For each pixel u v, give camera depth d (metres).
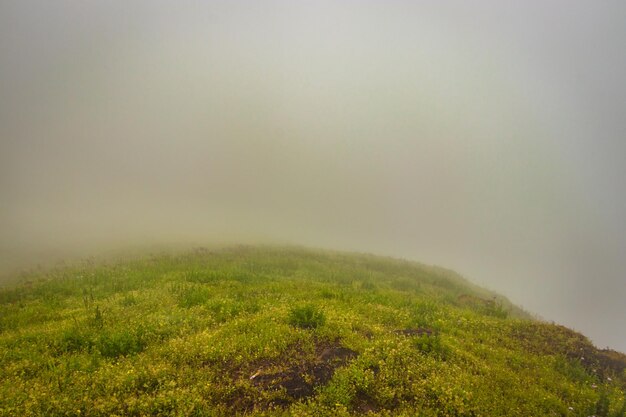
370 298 15.82
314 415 7.27
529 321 15.70
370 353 9.49
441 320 13.67
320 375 8.58
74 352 9.48
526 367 10.93
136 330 10.41
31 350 9.52
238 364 8.91
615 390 9.95
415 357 9.72
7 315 13.16
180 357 9.09
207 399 7.58
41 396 7.31
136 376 8.07
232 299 13.62
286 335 10.12
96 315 11.51
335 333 10.42
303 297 14.90
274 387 8.08
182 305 13.10
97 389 7.70
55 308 13.81
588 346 13.55
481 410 8.12
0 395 7.28
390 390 8.31
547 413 8.56
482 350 11.45
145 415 7.01
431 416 7.74
